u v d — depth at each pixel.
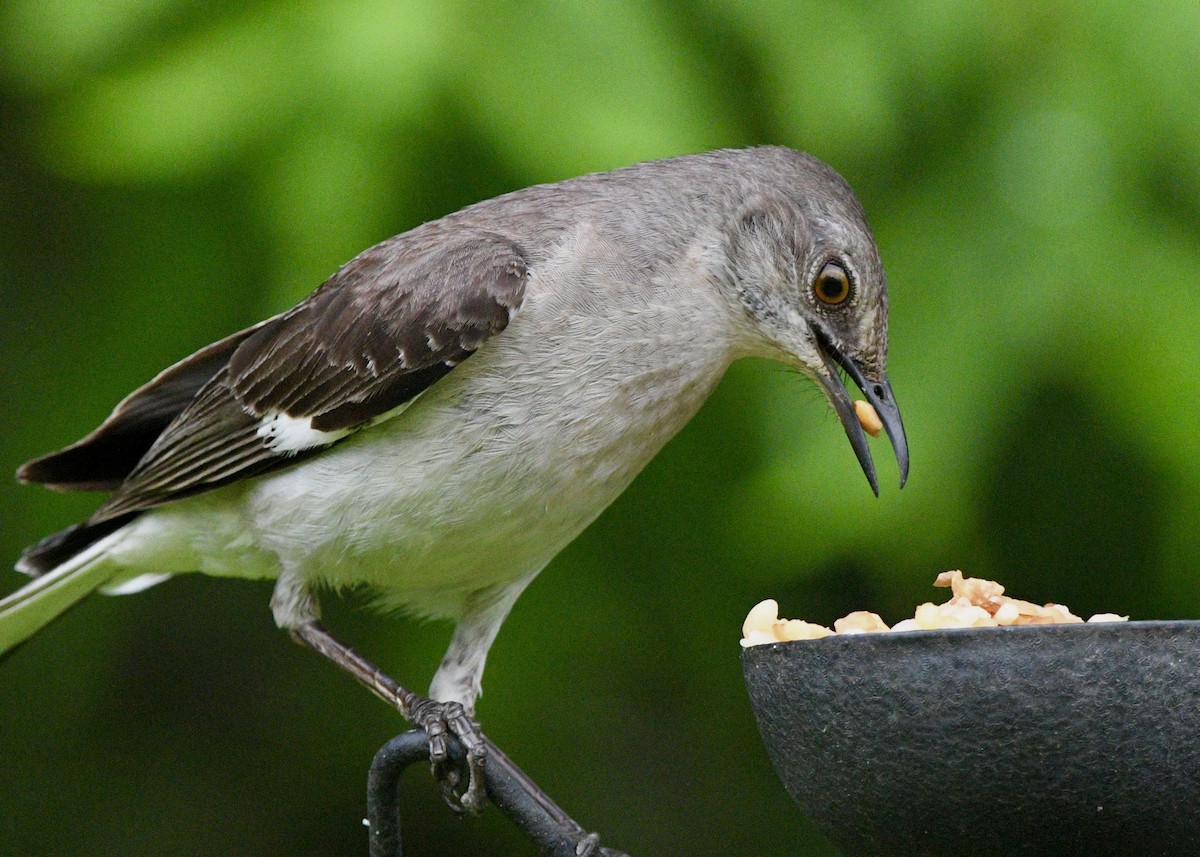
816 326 6.66
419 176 7.94
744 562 9.38
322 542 6.48
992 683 3.50
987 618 3.99
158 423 7.58
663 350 6.31
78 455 7.63
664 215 6.46
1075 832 3.56
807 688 3.79
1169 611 9.27
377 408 6.23
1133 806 3.49
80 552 7.56
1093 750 3.46
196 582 10.83
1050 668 3.47
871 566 8.76
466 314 6.11
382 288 6.38
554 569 9.65
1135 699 3.44
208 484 6.82
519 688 9.57
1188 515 8.16
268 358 6.65
